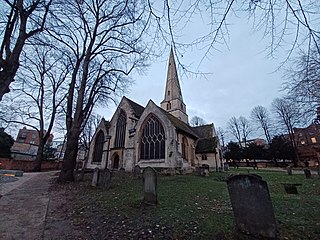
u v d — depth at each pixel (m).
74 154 15.75
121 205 7.51
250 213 4.71
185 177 19.16
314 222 5.21
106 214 6.38
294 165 41.50
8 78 7.52
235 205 5.00
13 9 8.05
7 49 7.77
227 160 50.88
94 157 34.31
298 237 4.36
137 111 32.78
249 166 49.09
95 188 11.88
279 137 45.62
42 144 28.42
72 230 5.00
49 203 7.98
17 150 58.28
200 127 40.16
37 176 20.09
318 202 7.75
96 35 17.47
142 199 8.39
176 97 42.44
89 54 17.39
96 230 4.99
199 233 4.68
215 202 8.09
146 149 26.08
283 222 5.26
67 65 19.42
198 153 32.25
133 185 13.21
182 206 7.27
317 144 41.31
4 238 4.48
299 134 44.12
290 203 7.57
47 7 8.83
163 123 25.25
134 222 5.54
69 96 17.39
